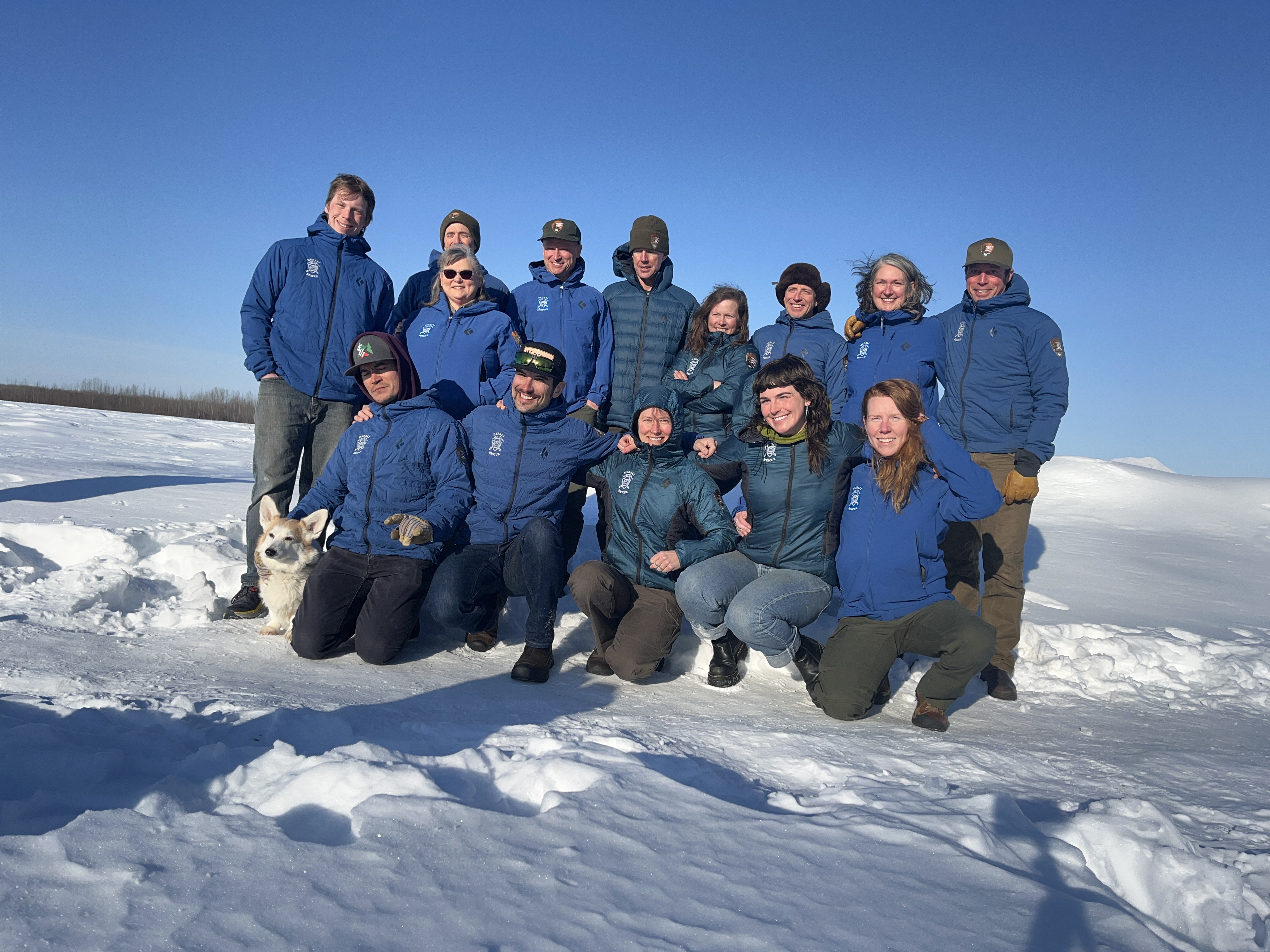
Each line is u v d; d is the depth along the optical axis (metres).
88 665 3.23
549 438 4.10
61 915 1.38
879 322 4.66
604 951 1.41
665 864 1.74
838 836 1.94
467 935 1.43
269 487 4.47
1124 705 4.01
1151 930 1.62
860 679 3.43
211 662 3.48
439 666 3.79
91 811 1.74
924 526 3.50
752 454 3.96
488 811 1.88
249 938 1.37
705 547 3.86
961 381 4.39
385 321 4.90
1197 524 10.48
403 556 3.85
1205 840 2.31
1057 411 4.14
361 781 2.01
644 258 4.99
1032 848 1.98
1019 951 1.51
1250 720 3.81
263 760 2.17
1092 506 11.30
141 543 5.22
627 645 3.77
